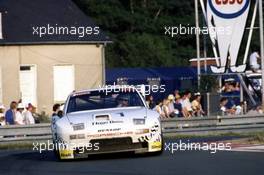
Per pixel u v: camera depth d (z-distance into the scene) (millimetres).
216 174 27688
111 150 33969
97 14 132125
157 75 97188
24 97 90688
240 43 72625
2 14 91250
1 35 89312
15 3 93688
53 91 91875
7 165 35594
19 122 60906
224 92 82000
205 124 62719
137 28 132125
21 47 90500
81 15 95625
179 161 32688
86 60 93500
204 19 73875
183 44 129875
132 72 98688
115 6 134375
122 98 37375
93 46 93938
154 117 34781
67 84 92688
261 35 72875
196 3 73250
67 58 92562
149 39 128125
